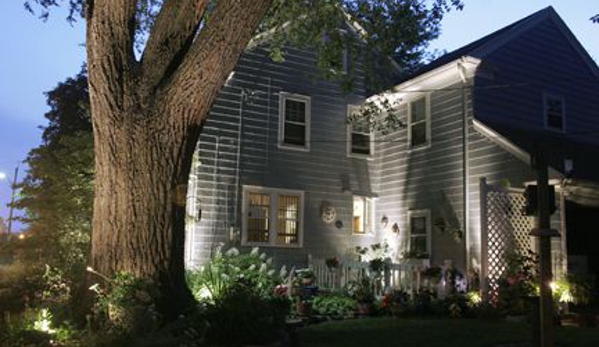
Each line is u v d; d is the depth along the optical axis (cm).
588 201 1227
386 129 1672
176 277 702
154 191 691
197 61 674
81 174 1198
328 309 1088
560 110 1566
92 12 693
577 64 1634
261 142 1520
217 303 711
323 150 1619
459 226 1405
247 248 1462
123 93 688
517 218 1230
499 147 1309
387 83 1455
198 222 1399
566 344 799
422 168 1545
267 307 741
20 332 574
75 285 868
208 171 1430
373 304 1139
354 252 1627
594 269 1457
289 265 1518
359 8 1248
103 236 687
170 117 692
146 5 1159
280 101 1563
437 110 1509
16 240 1423
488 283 1155
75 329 621
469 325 955
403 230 1590
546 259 496
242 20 664
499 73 1452
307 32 1273
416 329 905
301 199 1562
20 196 1363
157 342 563
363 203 1684
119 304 610
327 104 1641
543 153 505
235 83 1499
